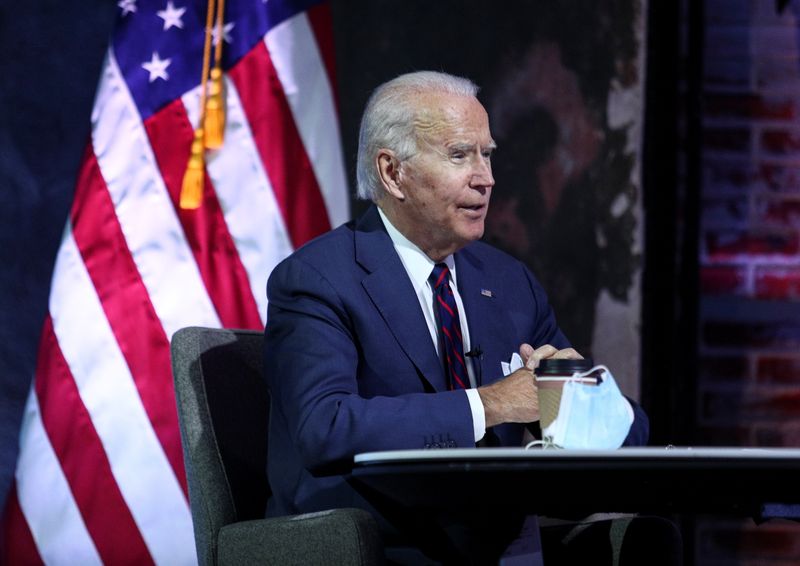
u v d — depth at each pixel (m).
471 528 4.35
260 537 4.63
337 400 4.91
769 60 8.65
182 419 5.24
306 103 8.01
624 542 5.15
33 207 8.58
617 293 8.69
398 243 5.75
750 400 8.55
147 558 7.50
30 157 8.62
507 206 8.77
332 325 5.28
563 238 8.75
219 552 4.82
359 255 5.56
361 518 4.39
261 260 7.82
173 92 7.89
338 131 8.06
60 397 7.58
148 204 7.78
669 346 8.53
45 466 7.54
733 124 8.63
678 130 8.56
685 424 8.46
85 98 8.68
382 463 3.80
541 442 4.27
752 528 8.44
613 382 4.23
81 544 7.49
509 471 3.54
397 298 5.46
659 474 3.53
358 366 5.36
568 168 8.78
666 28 8.67
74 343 7.62
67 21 8.73
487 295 5.86
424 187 5.54
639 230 8.70
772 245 8.61
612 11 8.80
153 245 7.75
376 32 8.86
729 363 8.58
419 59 8.85
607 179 8.75
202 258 7.76
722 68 8.64
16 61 8.69
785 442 8.54
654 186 8.70
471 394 4.88
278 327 5.35
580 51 8.82
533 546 4.49
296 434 4.91
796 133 8.64
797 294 8.60
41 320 8.52
